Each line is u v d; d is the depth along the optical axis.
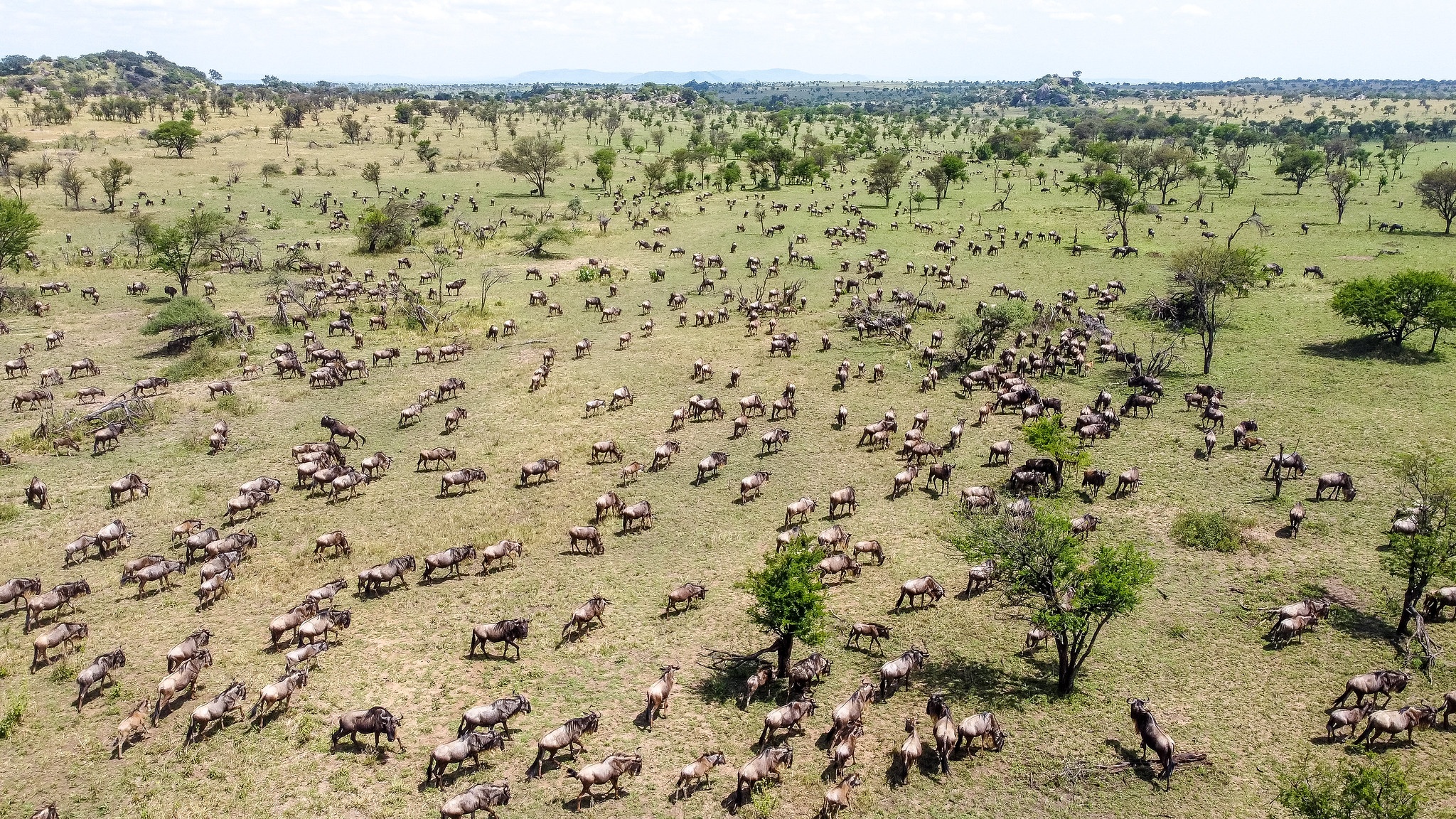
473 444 41.47
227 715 22.42
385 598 28.50
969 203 111.44
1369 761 19.86
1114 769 20.41
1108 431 40.69
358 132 167.75
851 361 52.47
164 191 109.75
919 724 22.30
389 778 20.39
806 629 23.00
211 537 31.16
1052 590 23.05
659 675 24.50
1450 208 84.12
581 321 62.59
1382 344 51.84
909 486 36.25
